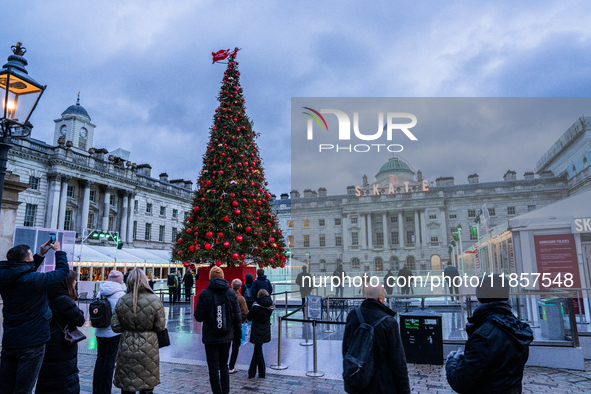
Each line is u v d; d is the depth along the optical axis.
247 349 7.61
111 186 41.81
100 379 4.40
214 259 10.25
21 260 3.69
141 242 46.16
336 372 5.96
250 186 11.05
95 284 21.27
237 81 11.74
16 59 4.64
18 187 7.13
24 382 3.52
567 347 6.37
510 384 2.18
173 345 7.86
